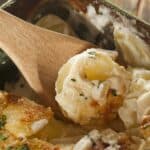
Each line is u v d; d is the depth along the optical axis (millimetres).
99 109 341
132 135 337
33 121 351
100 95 336
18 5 385
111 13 369
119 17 366
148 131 327
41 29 366
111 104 343
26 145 337
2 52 378
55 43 367
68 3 385
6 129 348
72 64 345
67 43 368
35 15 392
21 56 363
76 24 391
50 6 391
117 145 324
